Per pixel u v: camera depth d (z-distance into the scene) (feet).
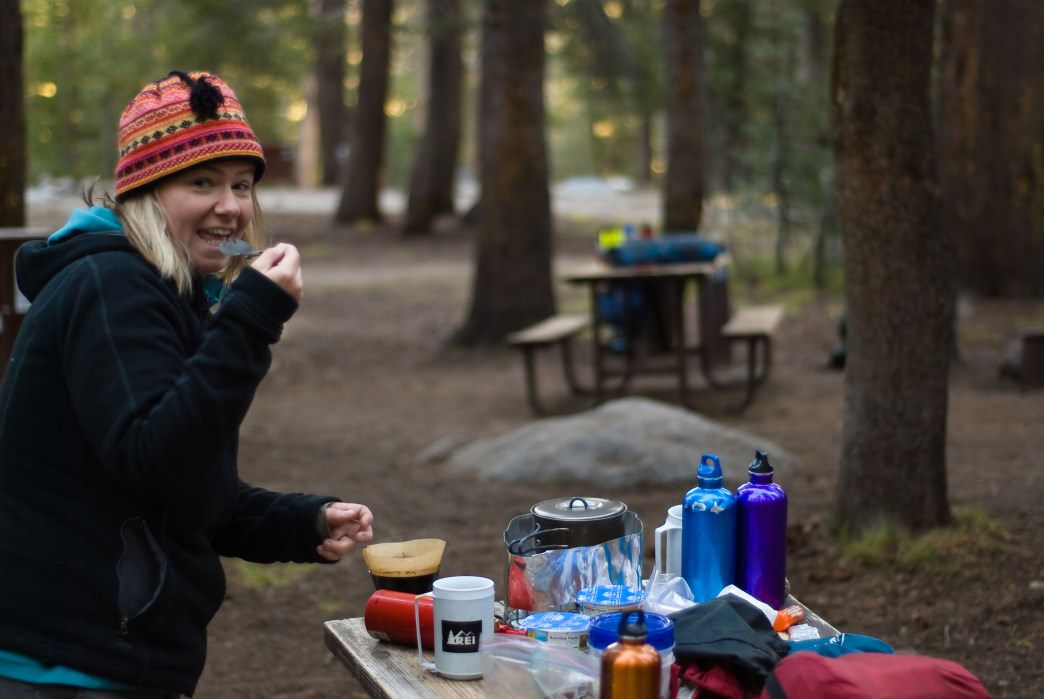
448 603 7.83
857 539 17.58
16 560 6.50
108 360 6.30
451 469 25.25
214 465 7.04
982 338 37.76
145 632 6.63
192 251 7.04
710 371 34.83
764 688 6.81
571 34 78.07
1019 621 14.70
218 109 6.89
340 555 7.97
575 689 6.83
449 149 90.12
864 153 16.94
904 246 17.04
